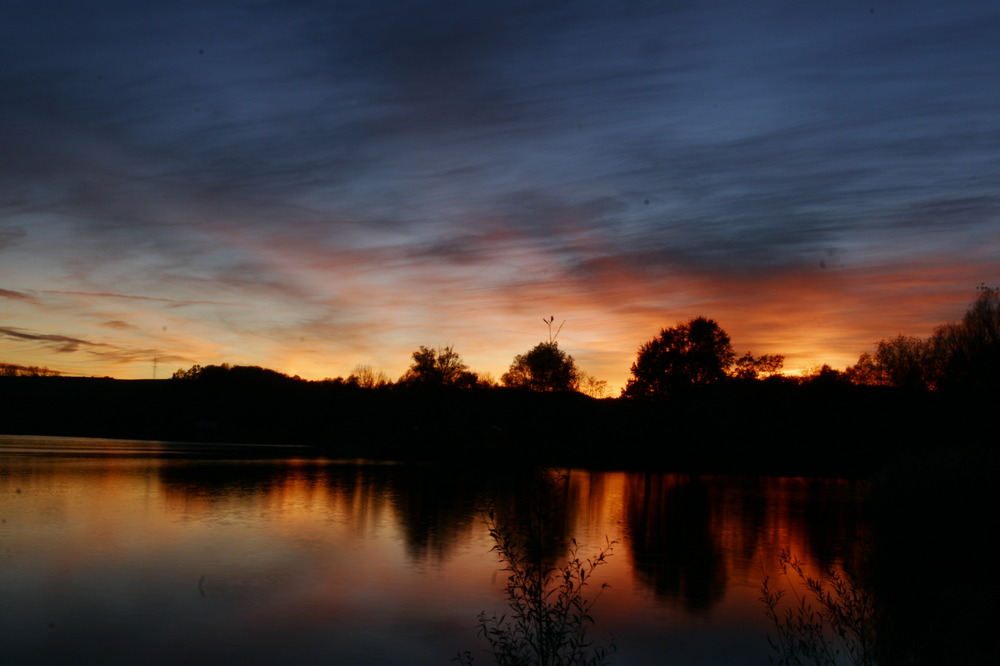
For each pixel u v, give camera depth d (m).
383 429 85.44
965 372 48.38
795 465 63.03
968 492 22.89
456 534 22.09
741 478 53.97
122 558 17.50
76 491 31.72
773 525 27.22
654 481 49.34
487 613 13.25
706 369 76.94
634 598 14.96
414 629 12.29
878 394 61.97
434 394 77.69
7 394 117.94
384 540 20.89
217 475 42.00
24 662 10.51
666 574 17.56
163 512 25.62
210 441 100.94
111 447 73.94
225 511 26.42
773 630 12.71
